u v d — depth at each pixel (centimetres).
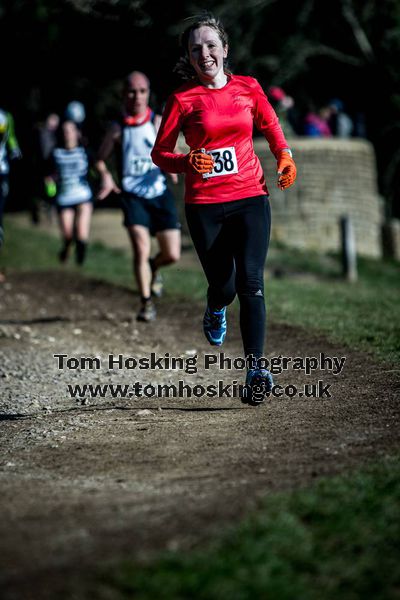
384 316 2798
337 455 1379
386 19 8350
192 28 1622
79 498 1239
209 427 1656
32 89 8281
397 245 7069
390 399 1748
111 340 2702
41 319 3106
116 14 6981
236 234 1655
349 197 6450
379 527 1059
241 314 1625
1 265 4638
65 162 3991
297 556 988
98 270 4378
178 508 1148
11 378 2234
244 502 1140
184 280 3950
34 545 1049
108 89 7944
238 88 1639
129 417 1784
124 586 929
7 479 1380
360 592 930
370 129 8694
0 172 3691
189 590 919
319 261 5747
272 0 7600
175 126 1639
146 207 2717
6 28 7719
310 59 8625
